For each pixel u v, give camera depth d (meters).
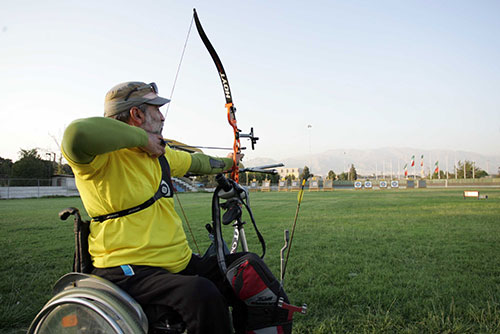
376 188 60.53
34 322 1.63
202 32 2.47
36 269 4.96
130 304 1.49
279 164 2.61
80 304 1.49
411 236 7.33
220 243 1.88
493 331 2.77
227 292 1.91
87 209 1.70
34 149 46.75
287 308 1.72
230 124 2.65
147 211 1.69
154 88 1.89
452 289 3.76
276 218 11.29
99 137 1.37
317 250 5.93
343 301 3.48
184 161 2.15
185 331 1.54
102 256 1.65
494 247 6.11
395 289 3.79
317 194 33.88
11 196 34.50
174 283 1.53
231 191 2.04
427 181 77.25
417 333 2.79
